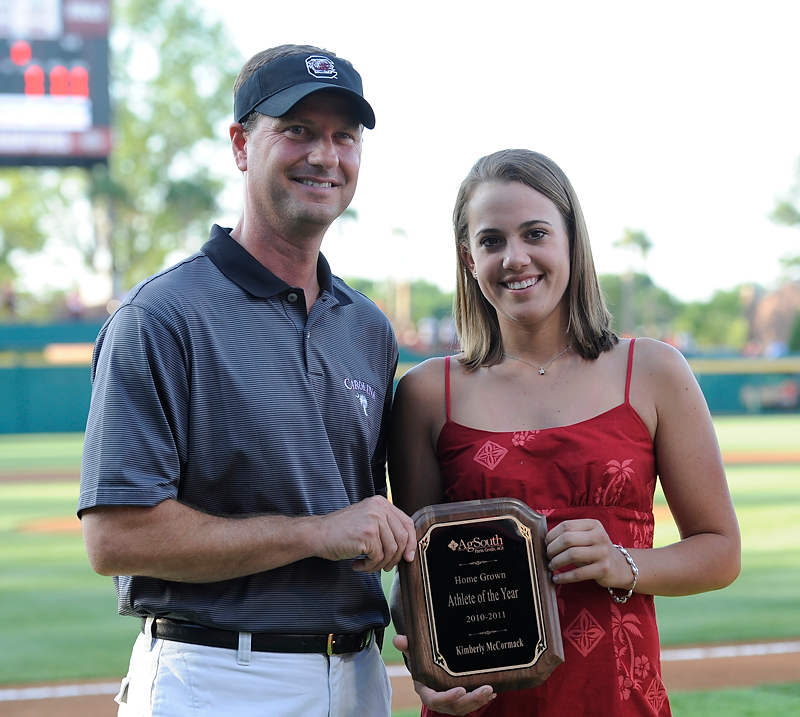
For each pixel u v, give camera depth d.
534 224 2.42
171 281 2.35
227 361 2.32
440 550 2.27
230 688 2.27
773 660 5.27
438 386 2.60
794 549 8.77
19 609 6.64
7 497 13.21
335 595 2.37
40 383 24.23
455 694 2.19
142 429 2.22
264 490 2.32
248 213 2.50
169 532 2.20
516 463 2.40
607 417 2.43
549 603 2.24
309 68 2.39
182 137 41.16
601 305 2.56
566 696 2.30
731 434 23.95
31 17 20.09
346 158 2.46
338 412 2.44
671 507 2.51
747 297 68.38
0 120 20.16
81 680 5.01
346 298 2.62
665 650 5.48
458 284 2.64
